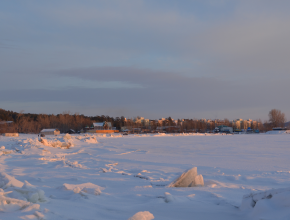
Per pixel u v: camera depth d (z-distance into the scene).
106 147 30.91
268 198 4.18
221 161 16.84
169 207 4.59
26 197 3.89
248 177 9.80
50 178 8.91
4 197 3.38
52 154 20.30
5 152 19.03
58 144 27.84
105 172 11.10
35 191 4.04
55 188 6.23
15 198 3.71
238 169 12.98
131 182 8.46
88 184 6.73
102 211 3.91
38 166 13.10
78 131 105.44
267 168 13.47
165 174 10.85
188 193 6.26
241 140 47.59
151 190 6.66
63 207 3.76
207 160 17.45
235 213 4.26
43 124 96.94
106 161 16.14
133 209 4.34
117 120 154.38
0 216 2.91
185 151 25.36
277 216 3.50
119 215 3.79
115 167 13.48
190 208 4.54
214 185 7.66
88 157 19.34
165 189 6.86
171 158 18.80
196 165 14.62
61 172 10.84
